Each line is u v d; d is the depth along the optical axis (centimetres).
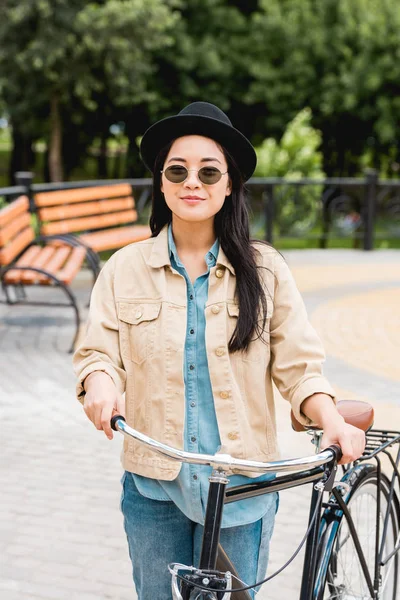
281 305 215
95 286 220
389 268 1157
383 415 537
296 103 2253
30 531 381
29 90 2086
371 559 267
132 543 222
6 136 5222
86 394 203
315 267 1146
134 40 1977
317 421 205
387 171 2628
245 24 2303
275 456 214
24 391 579
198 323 210
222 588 184
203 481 208
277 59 2278
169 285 212
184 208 208
